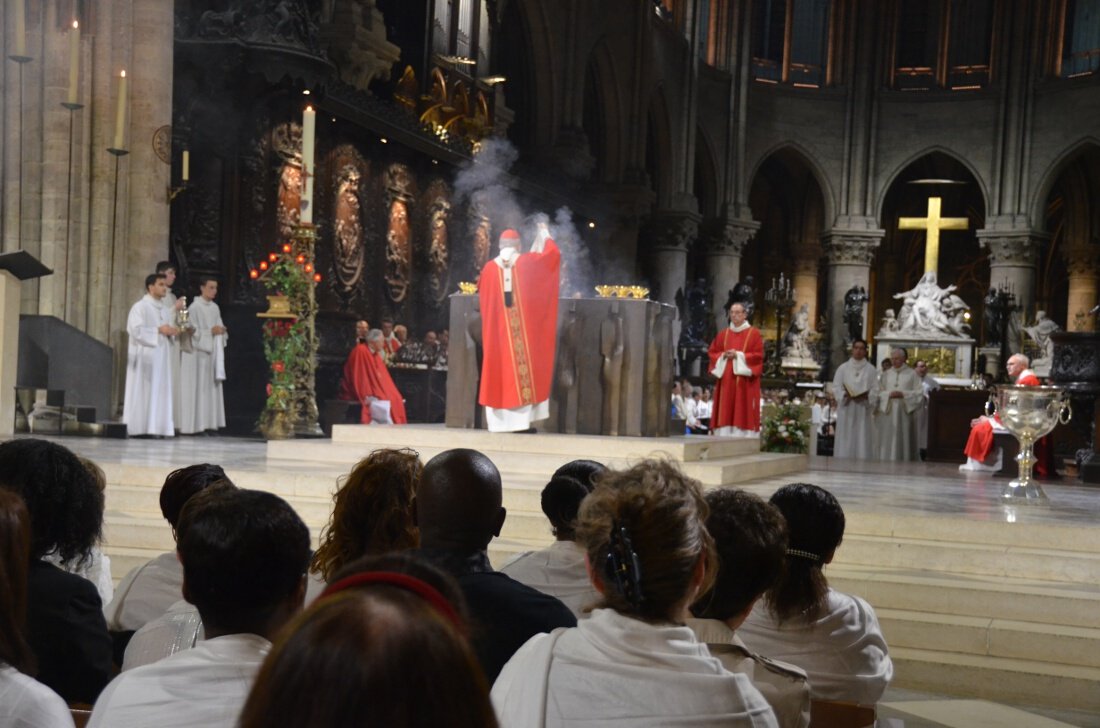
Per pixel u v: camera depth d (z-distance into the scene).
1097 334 14.24
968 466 14.20
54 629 3.12
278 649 0.93
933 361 37.69
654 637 2.12
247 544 2.18
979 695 5.87
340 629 0.91
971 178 46.72
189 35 16.02
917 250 48.50
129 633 3.91
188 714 2.04
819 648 3.64
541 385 10.58
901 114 43.91
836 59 44.25
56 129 14.11
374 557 1.16
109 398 13.96
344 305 19.77
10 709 2.00
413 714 0.89
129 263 14.94
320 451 10.37
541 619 2.96
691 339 37.00
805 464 13.53
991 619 6.43
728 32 42.53
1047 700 5.75
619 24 35.00
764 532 2.82
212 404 15.25
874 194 44.09
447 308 23.69
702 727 2.02
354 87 18.84
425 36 23.67
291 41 16.27
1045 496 9.47
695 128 40.28
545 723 2.06
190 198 16.22
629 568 2.13
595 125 35.66
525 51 31.27
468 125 25.14
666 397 11.28
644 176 35.88
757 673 2.75
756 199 47.81
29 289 14.14
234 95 16.47
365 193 20.33
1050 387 9.40
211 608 2.22
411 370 20.03
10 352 10.93
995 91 42.62
